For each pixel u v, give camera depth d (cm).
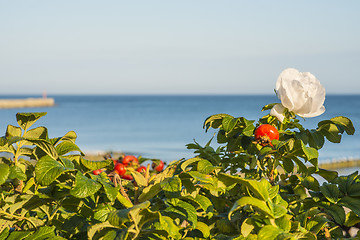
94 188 128
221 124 203
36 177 128
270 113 191
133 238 128
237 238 143
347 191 179
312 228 157
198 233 161
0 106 13662
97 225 128
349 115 10588
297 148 170
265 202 133
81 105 17125
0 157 154
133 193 180
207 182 140
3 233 146
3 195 149
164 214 139
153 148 5319
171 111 13225
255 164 193
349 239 166
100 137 6738
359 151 4778
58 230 160
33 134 157
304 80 195
